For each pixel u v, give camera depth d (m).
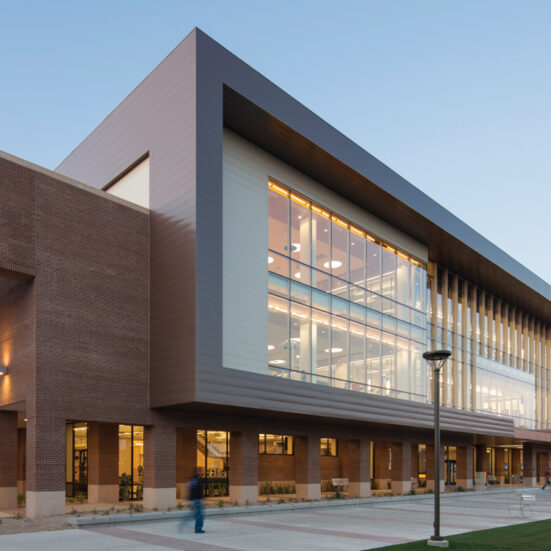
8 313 23.78
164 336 24.31
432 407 37.00
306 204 31.72
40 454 20.81
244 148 28.23
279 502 27.41
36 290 21.81
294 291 30.03
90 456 26.03
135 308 24.89
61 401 21.77
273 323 28.41
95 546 15.20
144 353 24.83
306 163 30.44
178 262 24.20
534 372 59.41
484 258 43.12
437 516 15.89
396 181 34.12
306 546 15.38
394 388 36.72
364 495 33.91
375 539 16.88
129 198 28.28
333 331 32.22
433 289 43.47
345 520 22.06
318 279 31.73
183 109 25.00
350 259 34.38
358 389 33.44
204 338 23.16
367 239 36.00
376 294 36.19
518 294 52.44
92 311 23.39
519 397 55.25
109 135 30.20
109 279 24.19
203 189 24.17
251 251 27.72
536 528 19.72
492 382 50.56
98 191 24.44
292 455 35.22
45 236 22.39
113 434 26.11
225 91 25.55
